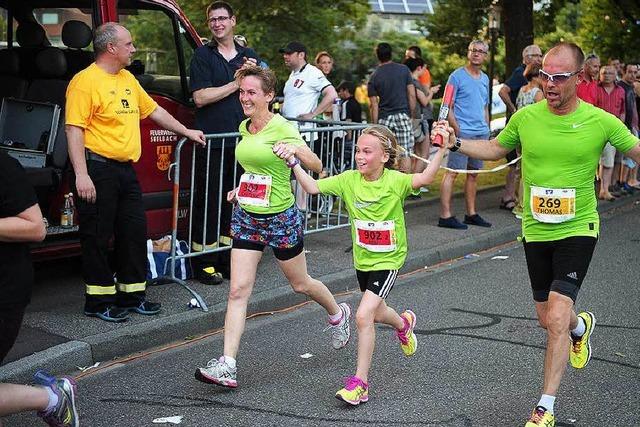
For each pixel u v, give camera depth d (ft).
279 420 15.76
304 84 31.07
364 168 16.19
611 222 37.35
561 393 17.20
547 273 15.75
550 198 15.17
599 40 80.74
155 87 23.91
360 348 16.47
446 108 16.03
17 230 12.38
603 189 41.60
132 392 17.04
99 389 17.17
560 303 14.90
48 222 22.84
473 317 22.68
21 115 24.20
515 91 35.65
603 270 28.14
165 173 23.89
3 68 25.34
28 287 12.82
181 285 22.22
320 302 18.34
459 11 79.41
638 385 17.74
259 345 20.10
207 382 16.72
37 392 13.35
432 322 22.18
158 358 19.12
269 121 17.25
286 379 17.85
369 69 83.56
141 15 23.75
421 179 16.07
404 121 36.01
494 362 19.11
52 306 21.47
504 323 22.16
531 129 15.29
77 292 23.03
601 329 21.66
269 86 17.19
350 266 26.50
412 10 105.19
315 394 17.06
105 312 20.31
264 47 56.70
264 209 17.16
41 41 24.73
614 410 16.39
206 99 23.32
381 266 16.58
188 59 24.85
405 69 36.06
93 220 19.99
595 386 17.62
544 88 14.98
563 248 15.29
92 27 23.17
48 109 23.81
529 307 23.75
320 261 26.96
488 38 78.48
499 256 30.45
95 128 19.76
